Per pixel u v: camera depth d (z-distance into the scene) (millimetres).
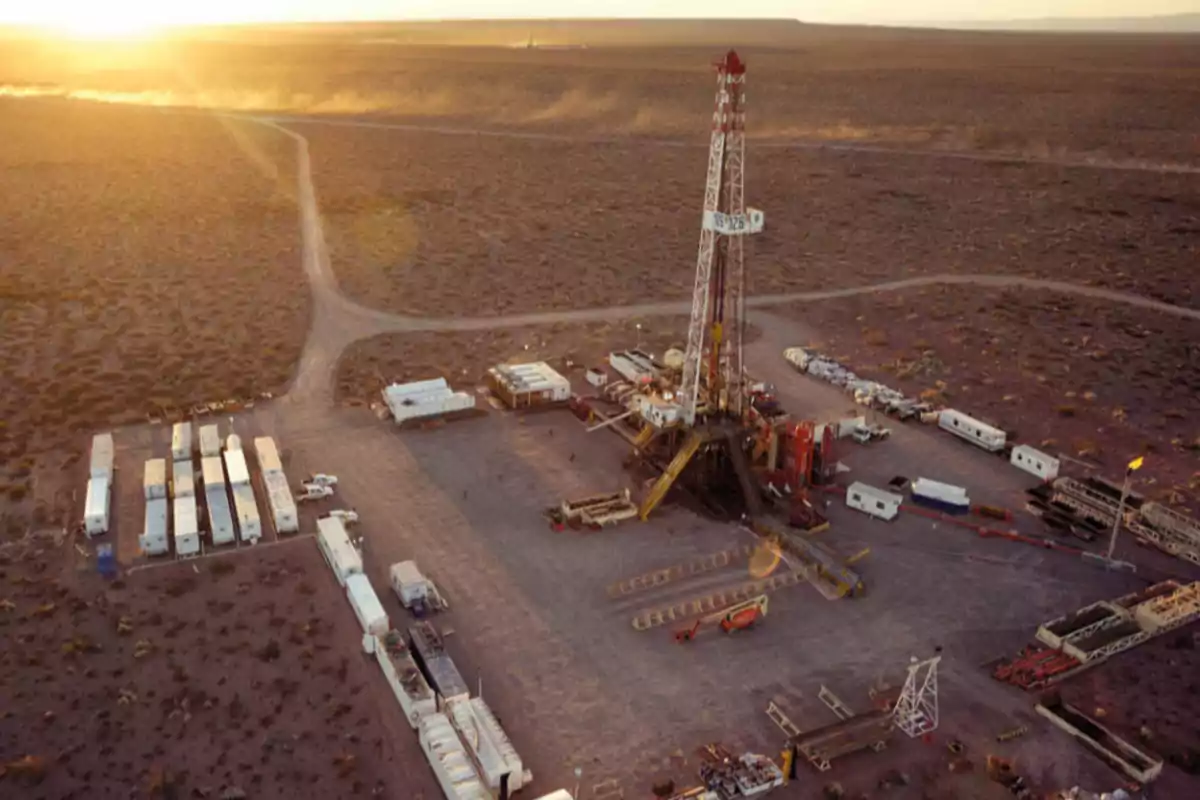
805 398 63125
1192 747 33844
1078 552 46000
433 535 46125
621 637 39188
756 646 38906
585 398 62000
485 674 36812
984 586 43312
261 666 36750
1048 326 78188
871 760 32969
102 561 42531
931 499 49625
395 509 48375
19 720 33719
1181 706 35906
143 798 30609
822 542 46469
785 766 32031
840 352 72188
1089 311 81625
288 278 86500
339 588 41719
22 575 41875
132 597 40562
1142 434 59188
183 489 47562
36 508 47156
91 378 63156
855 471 53469
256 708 34594
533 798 31109
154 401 59750
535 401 60719
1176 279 90438
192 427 56812
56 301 77562
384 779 31688
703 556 44969
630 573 43531
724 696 36000
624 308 81812
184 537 43344
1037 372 68938
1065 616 40875
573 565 44031
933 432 58594
